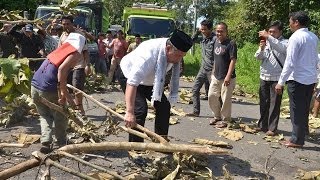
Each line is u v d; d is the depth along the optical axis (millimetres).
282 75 7152
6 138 6848
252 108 11680
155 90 5230
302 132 7371
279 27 7836
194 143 7273
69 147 4219
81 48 5695
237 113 10688
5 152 6094
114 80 15148
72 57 5613
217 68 8469
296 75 7113
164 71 5230
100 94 12422
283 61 7793
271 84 7902
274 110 7926
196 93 9594
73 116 6133
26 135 6820
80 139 6602
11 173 3973
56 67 5730
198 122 9023
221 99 8711
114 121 6434
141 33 19672
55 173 5336
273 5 24781
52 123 5914
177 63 5652
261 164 6422
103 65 16516
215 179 5195
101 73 15555
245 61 20422
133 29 19797
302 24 7168
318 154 7168
